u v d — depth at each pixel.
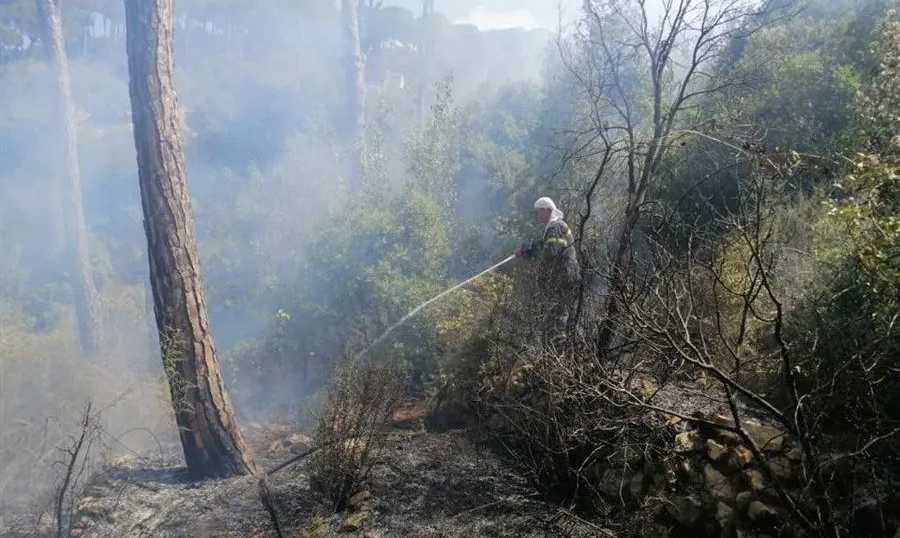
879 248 3.63
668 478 3.85
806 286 4.39
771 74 6.98
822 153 6.04
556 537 3.91
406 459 5.04
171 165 5.62
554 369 4.36
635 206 4.84
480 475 4.70
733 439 3.76
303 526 4.48
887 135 4.66
